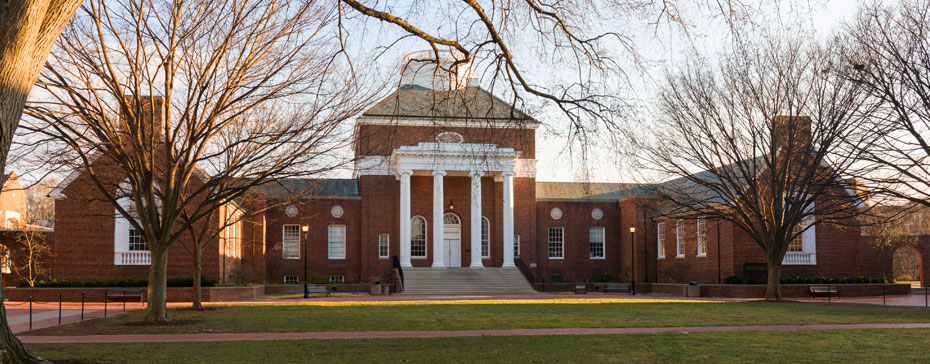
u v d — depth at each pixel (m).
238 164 22.92
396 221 53.41
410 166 52.03
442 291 48.03
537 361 13.12
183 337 17.94
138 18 19.47
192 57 20.83
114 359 13.22
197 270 29.62
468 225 55.03
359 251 53.62
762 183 37.50
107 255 40.47
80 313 27.56
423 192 54.69
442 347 15.35
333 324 21.58
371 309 29.16
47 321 23.47
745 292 40.56
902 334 17.89
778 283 35.44
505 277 49.91
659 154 35.69
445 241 55.06
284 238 53.22
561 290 49.78
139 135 21.19
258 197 35.62
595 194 59.62
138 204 21.77
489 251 54.78
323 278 52.53
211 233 39.94
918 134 25.61
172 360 13.16
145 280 39.34
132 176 21.34
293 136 21.14
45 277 45.84
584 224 57.41
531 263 54.75
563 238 57.06
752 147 34.44
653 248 54.28
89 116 19.98
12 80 8.38
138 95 20.11
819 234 44.72
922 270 54.16
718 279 44.81
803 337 17.20
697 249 48.09
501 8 12.74
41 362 9.66
